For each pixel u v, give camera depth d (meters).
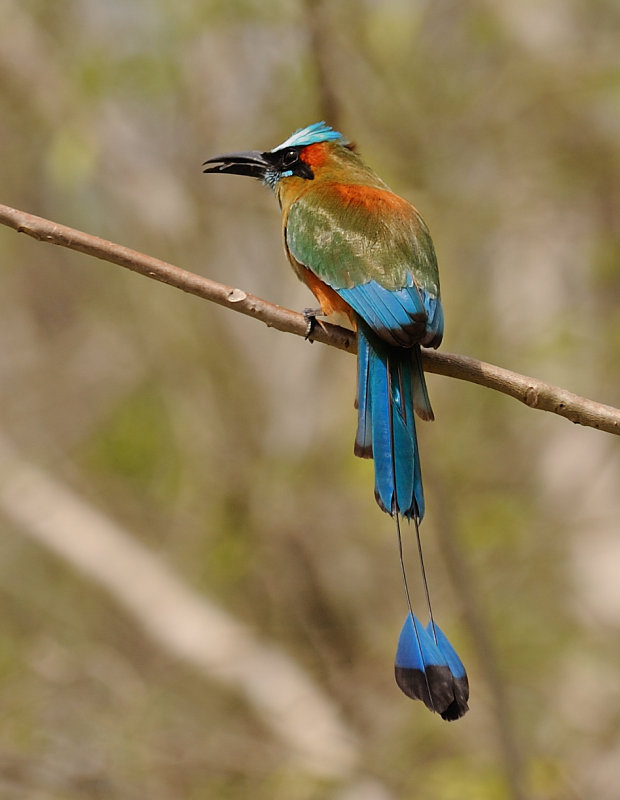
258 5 12.90
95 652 14.24
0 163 15.88
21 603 14.93
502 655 13.98
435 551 14.77
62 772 12.81
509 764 11.70
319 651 14.74
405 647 6.93
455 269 14.66
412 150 13.60
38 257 16.72
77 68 14.22
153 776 13.01
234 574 14.66
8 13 14.71
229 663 14.01
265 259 15.70
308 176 9.55
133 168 14.83
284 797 12.88
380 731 13.82
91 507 14.83
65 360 16.56
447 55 14.30
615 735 13.96
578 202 14.73
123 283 15.63
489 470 14.70
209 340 15.23
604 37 14.79
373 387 7.84
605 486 14.74
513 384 7.72
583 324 14.32
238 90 14.38
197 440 15.19
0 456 14.88
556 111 14.54
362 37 13.23
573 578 14.60
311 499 14.96
